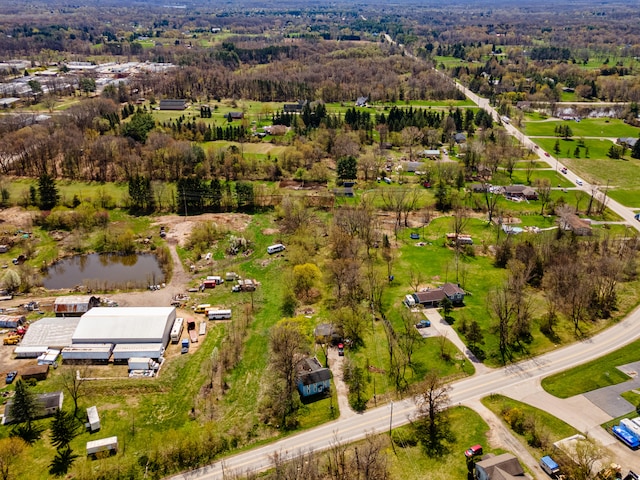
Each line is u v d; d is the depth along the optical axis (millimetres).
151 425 90250
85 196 188750
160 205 187625
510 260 143375
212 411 93312
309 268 133500
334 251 151875
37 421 90938
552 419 89250
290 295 131125
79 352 105500
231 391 98562
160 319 112312
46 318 116188
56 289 135500
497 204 191125
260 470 80688
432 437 86625
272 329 116250
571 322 119000
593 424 88125
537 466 79812
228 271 145125
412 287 134625
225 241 163125
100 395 96875
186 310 125688
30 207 182000
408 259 150875
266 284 138625
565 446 82312
